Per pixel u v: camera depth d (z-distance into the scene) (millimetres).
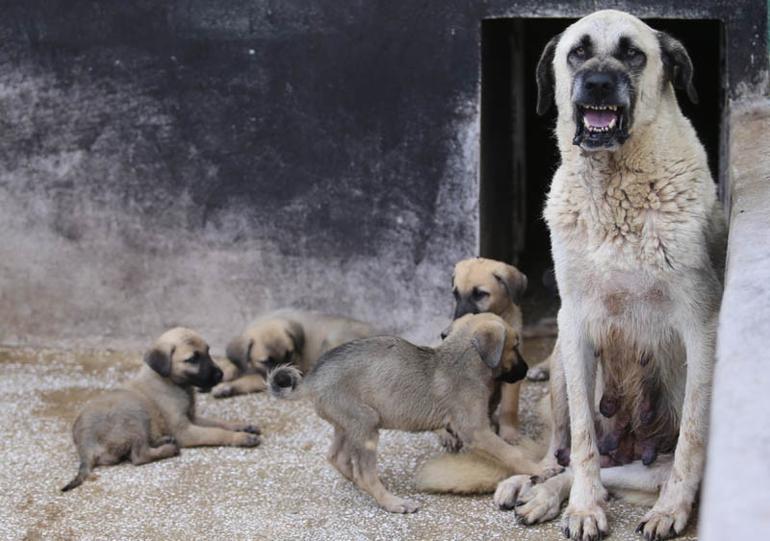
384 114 9023
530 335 10203
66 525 6848
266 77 9133
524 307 10758
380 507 6926
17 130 9500
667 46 6453
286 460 7738
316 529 6684
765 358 4664
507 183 11086
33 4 9258
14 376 9305
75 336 9828
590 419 6566
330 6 8930
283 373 7078
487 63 9477
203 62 9180
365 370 7012
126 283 9672
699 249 6281
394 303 9344
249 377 9109
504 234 10977
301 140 9195
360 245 9289
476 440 7137
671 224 6250
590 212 6375
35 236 9680
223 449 7973
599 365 7047
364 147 9117
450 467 7129
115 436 7652
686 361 6570
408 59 8898
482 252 9438
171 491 7285
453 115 8930
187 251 9539
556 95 6648
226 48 9125
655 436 7000
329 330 9070
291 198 9305
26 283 9773
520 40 11797
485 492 7074
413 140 9023
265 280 9492
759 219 6184
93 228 9602
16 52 9359
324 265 9375
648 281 6359
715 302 6371
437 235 9141
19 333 9875
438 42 8828
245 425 8273
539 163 12812
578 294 6578
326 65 9031
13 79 9414
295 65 9070
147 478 7492
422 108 8961
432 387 7102
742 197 6641
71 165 9508
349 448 7020
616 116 6184
